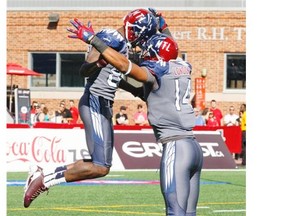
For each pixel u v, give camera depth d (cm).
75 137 1939
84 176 845
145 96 760
